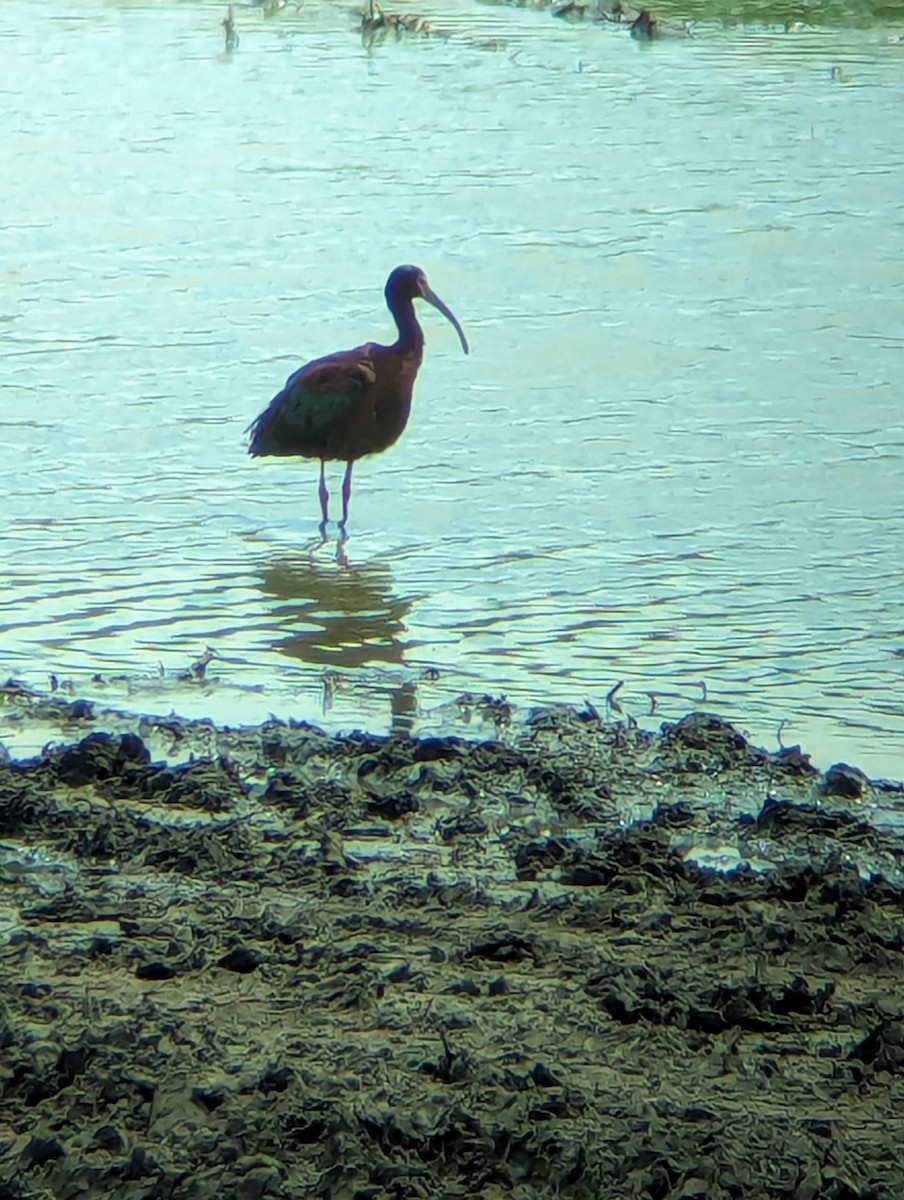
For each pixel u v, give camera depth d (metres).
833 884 11.02
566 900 10.95
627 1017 9.64
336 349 23.23
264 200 30.44
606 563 17.30
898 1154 8.59
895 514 18.47
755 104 37.38
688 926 10.66
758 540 17.84
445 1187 8.27
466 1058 9.07
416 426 20.88
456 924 10.70
